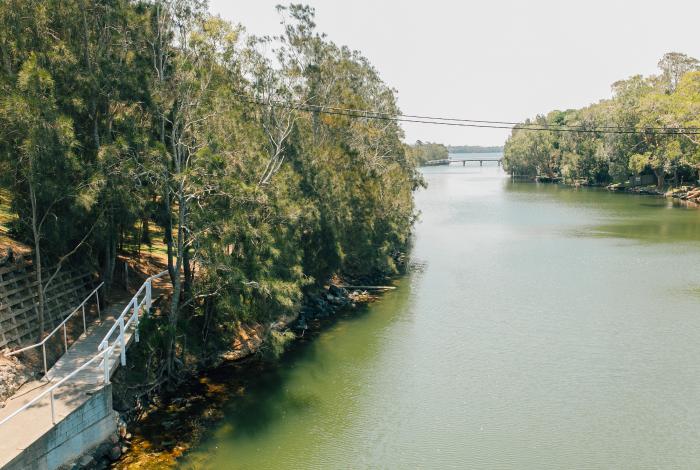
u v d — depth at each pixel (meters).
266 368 28.77
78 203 20.73
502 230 76.69
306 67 38.34
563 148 161.25
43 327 21.78
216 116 25.92
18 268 22.05
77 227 23.84
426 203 116.31
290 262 30.06
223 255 24.95
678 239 66.19
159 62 25.70
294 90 35.75
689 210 92.12
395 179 52.03
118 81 23.78
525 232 74.44
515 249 62.22
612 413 24.66
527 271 51.12
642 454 21.53
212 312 28.31
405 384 27.45
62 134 20.00
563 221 84.12
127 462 19.56
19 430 16.53
